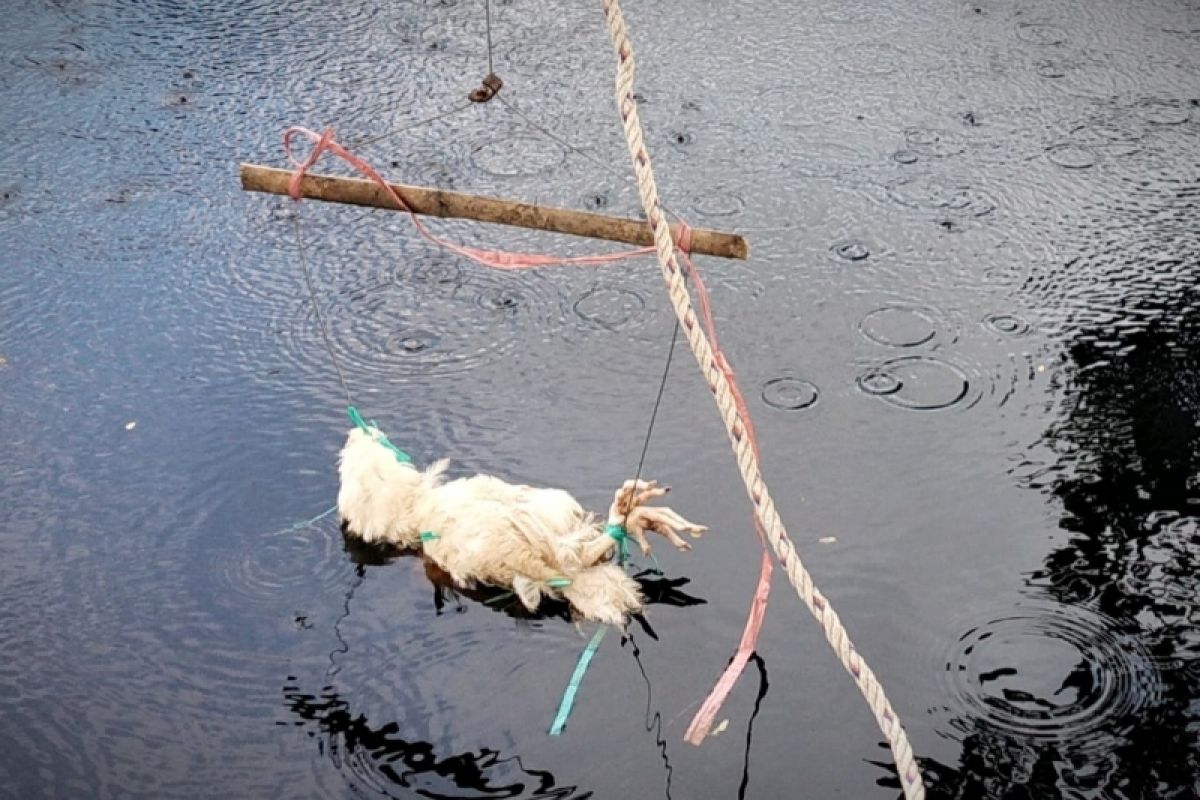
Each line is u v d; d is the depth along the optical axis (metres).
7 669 2.76
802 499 3.10
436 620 2.84
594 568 2.89
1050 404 3.37
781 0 5.47
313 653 2.77
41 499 3.17
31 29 5.27
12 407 3.45
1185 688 2.63
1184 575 2.89
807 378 3.48
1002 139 4.51
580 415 3.38
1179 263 3.88
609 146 4.48
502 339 3.65
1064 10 5.36
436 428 3.35
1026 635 2.75
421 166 4.39
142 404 3.46
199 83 4.90
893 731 2.34
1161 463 3.18
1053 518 3.04
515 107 4.72
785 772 2.49
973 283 3.83
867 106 4.71
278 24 5.30
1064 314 3.69
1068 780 2.47
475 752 2.55
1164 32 5.16
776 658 2.71
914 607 2.82
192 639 2.81
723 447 3.26
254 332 3.70
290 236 4.09
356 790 2.49
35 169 4.42
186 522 3.10
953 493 3.11
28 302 3.82
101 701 2.69
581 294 3.82
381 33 5.23
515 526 2.84
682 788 2.47
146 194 4.29
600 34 5.20
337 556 3.00
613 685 2.68
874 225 4.08
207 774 2.54
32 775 2.55
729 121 4.62
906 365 3.51
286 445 3.31
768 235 4.04
